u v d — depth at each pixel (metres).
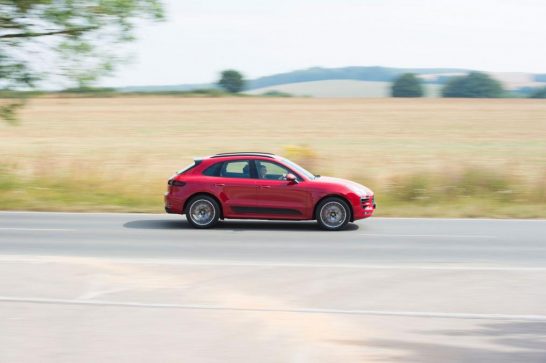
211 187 15.11
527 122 70.25
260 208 15.06
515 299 8.42
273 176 15.20
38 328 6.93
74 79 21.78
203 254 11.86
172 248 12.52
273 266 10.37
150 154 39.16
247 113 82.44
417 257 11.73
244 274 9.78
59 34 21.89
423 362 5.97
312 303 8.19
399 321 7.33
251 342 6.50
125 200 20.25
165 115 78.81
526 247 12.95
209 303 8.12
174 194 15.23
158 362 5.93
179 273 9.81
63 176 23.20
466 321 7.36
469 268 10.41
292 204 15.04
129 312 7.58
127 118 74.31
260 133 57.69
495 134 57.34
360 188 15.29
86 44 21.55
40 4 21.06
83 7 21.52
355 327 7.08
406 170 31.08
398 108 93.00
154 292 8.66
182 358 6.03
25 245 12.91
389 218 17.69
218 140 50.56
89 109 89.06
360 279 9.51
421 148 44.41
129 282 9.20
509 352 6.25
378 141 50.41
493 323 7.29
